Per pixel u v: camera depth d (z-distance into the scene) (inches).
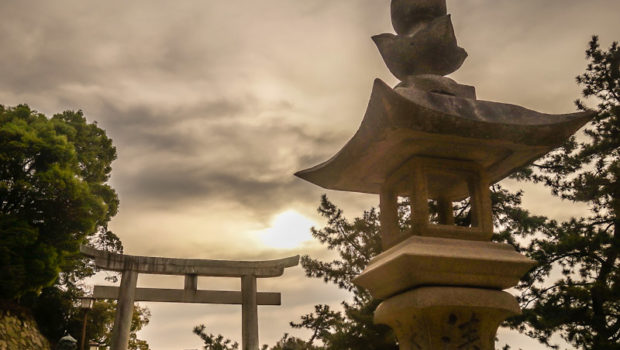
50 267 1050.7
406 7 194.5
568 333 553.6
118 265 882.1
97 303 1247.5
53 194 1064.8
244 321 901.8
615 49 645.9
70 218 1107.3
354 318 641.6
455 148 168.9
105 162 1376.7
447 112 158.4
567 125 167.0
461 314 154.3
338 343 628.1
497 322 158.7
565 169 634.2
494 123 160.2
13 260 1003.3
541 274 603.8
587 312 553.3
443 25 177.6
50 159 1119.0
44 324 1193.4
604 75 645.9
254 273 943.0
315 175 199.9
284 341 774.5
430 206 510.3
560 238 585.3
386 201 187.6
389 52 191.2
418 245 154.9
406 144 166.1
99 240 1338.6
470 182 176.7
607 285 535.2
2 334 1009.5
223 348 893.2
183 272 916.6
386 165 182.5
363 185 202.5
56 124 1243.2
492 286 161.0
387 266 159.8
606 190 571.8
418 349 157.5
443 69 185.2
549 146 171.9
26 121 1199.6
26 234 1011.9
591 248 553.0
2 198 1066.1
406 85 177.5
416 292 154.1
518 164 183.6
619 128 596.4
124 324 848.3
